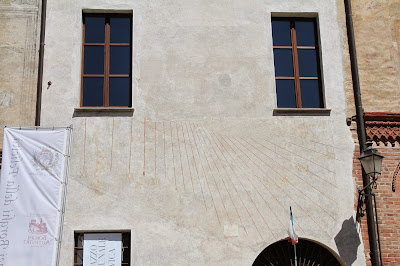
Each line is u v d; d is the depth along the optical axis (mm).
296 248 10789
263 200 10797
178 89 11414
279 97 11766
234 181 10883
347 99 11617
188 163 10938
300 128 11297
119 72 11719
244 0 12133
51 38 11594
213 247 10484
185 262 10383
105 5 11867
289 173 11000
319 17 12125
